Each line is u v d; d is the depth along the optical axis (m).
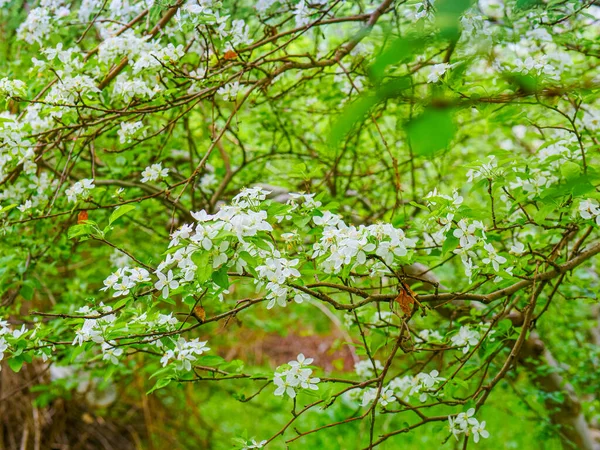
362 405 1.83
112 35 2.43
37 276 3.33
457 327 2.57
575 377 3.14
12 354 1.78
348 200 3.57
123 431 5.05
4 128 2.11
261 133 3.62
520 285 1.84
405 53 0.52
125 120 2.23
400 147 3.50
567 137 1.95
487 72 1.75
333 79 3.10
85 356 3.25
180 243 1.35
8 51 3.30
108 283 1.55
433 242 1.99
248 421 5.85
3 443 4.27
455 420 1.73
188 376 1.71
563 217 1.92
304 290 1.53
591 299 2.18
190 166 3.14
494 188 1.75
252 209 1.46
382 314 2.40
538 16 1.84
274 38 2.18
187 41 2.79
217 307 3.06
